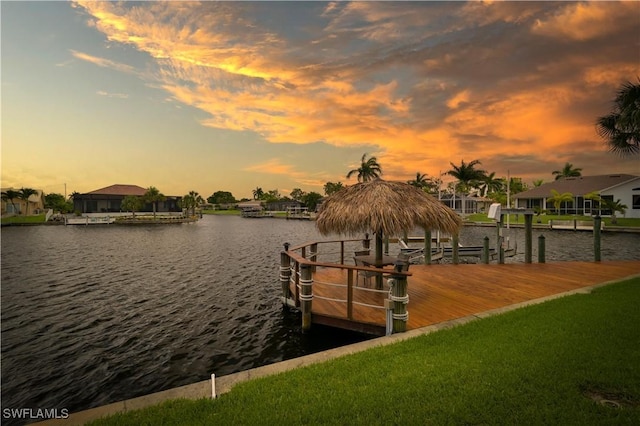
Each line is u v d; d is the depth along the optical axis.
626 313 5.66
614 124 18.08
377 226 7.23
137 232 44.31
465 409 3.09
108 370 6.32
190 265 18.05
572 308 6.06
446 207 8.43
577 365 3.84
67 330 8.36
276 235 38.97
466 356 4.19
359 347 4.73
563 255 19.80
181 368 6.38
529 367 3.83
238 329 8.20
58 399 5.43
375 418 3.02
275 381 3.73
